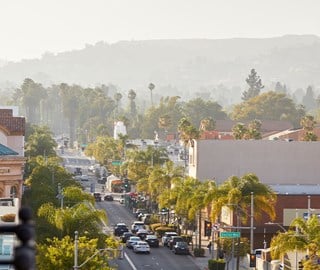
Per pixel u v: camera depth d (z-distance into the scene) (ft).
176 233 630.74
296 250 378.53
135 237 585.63
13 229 37.22
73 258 314.14
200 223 579.48
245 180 497.46
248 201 493.36
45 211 382.63
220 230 558.15
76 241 304.30
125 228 637.71
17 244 37.14
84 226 365.61
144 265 505.25
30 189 547.90
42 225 370.32
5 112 552.41
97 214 370.73
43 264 313.12
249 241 561.02
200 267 506.89
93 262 316.40
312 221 388.98
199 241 575.79
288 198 574.15
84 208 371.76
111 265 494.18
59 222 364.99
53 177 626.64
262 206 492.95
